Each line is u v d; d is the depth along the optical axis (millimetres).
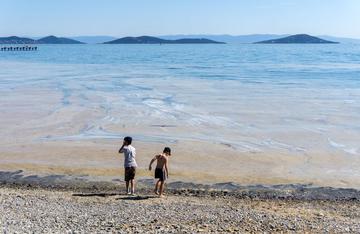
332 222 15688
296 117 39031
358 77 77312
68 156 26547
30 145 29016
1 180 22250
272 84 65562
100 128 34031
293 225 15055
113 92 55281
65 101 47406
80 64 118062
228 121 37031
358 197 20188
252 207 18016
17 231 12891
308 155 27188
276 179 22734
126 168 19625
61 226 13867
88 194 19609
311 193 20672
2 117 38281
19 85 63156
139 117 38250
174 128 34156
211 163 25297
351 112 41438
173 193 20281
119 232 13344
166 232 13500
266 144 29656
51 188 20922
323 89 59250
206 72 89250
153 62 128375
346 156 27031
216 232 13742
